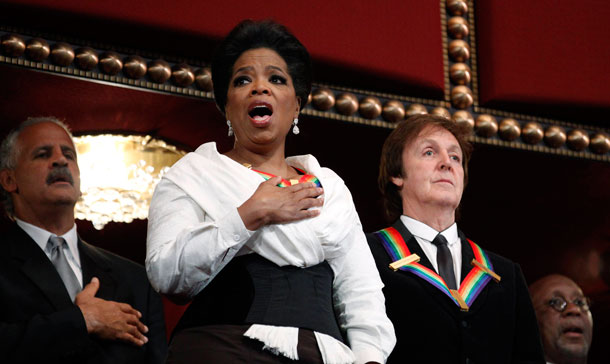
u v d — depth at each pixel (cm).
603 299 1156
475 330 655
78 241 686
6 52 796
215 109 900
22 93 847
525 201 1095
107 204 945
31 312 608
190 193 494
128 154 951
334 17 923
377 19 948
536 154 1023
